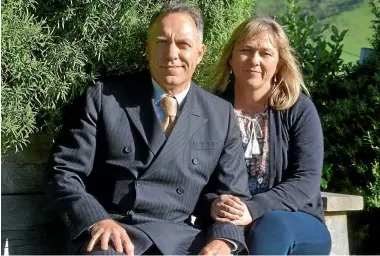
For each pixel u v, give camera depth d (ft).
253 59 10.09
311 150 10.00
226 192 9.28
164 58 9.00
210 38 10.57
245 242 9.12
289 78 10.25
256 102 10.28
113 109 8.93
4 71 8.77
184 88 9.30
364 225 14.32
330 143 14.30
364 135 13.70
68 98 9.35
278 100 10.19
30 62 8.77
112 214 8.78
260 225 9.16
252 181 10.09
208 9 10.37
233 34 10.39
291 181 9.80
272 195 9.53
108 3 9.24
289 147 10.12
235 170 9.38
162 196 8.86
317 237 9.42
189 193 9.04
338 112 14.16
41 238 9.62
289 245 9.09
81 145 8.77
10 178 9.34
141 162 8.84
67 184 8.58
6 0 8.61
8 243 9.34
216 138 9.28
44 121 9.35
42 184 9.60
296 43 15.06
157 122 8.96
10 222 9.36
